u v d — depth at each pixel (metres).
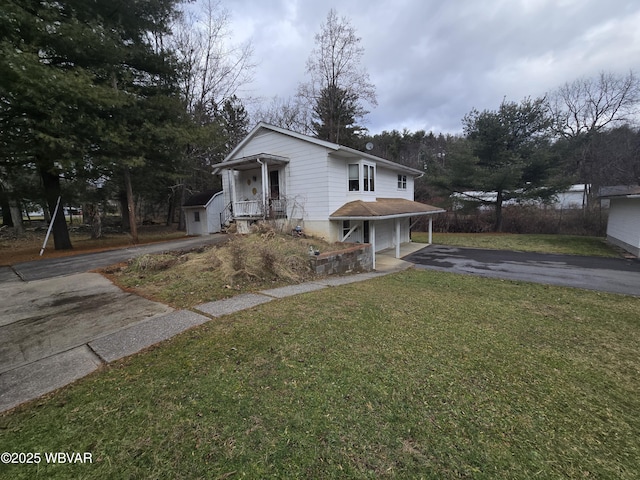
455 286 7.36
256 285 6.35
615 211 14.32
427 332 4.12
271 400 2.48
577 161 23.41
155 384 2.69
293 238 10.34
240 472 1.79
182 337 3.69
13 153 9.38
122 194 17.94
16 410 2.35
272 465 1.84
